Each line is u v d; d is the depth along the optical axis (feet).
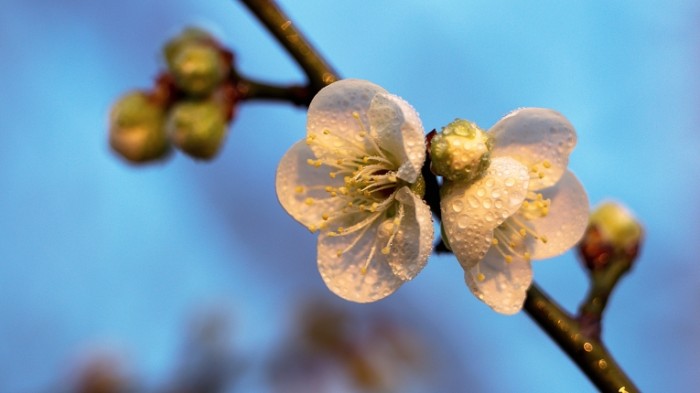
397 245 0.98
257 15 1.02
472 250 0.96
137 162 1.09
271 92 1.06
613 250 1.03
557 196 0.99
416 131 0.96
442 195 0.97
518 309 0.98
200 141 1.06
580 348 1.00
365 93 0.97
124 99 1.09
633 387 1.00
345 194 0.98
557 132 0.97
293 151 0.99
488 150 0.97
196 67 1.05
